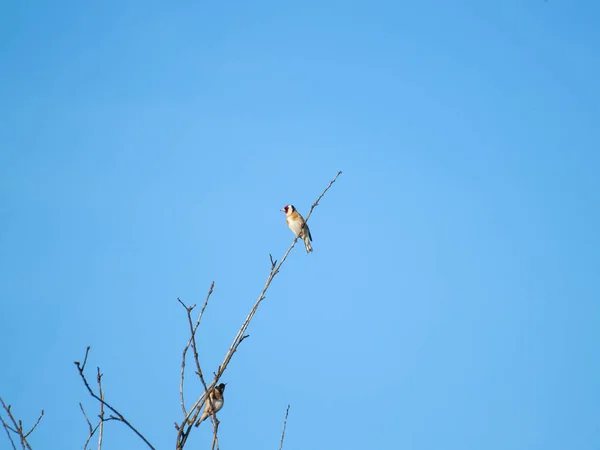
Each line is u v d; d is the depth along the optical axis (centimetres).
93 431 1047
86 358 1018
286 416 1166
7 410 1043
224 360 1111
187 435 1061
